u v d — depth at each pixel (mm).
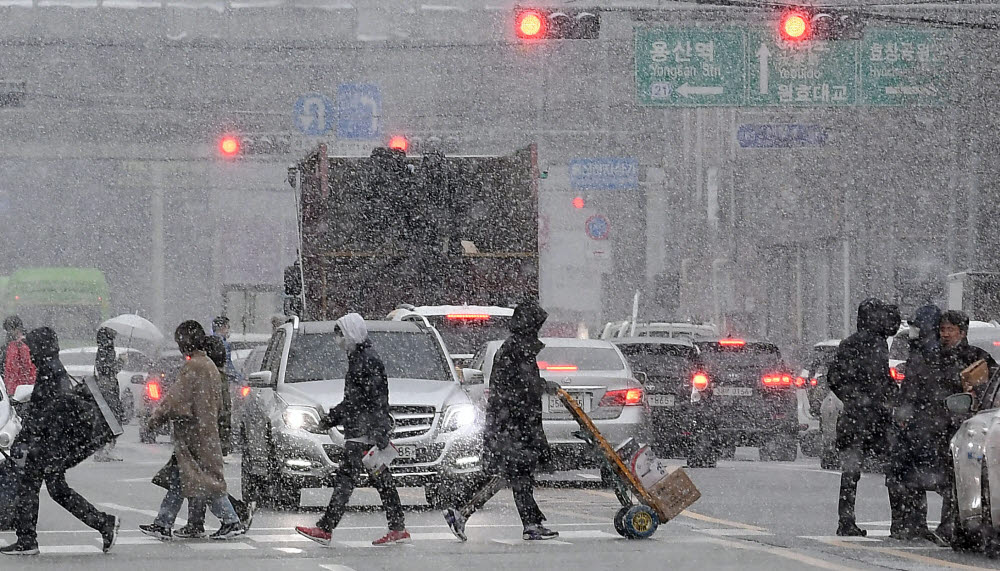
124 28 187500
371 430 36938
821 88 100438
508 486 37719
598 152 193125
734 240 170625
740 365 71062
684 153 187625
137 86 188750
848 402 37844
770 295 167125
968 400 34688
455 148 157875
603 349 59562
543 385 37656
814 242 153125
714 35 100312
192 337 38188
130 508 48938
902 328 67312
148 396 90875
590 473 65562
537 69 193750
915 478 37438
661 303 187625
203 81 190625
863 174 142000
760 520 43281
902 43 100250
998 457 32500
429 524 42812
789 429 70875
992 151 124812
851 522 38406
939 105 100500
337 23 192000
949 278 97812
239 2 190625
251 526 42594
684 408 69438
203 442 37938
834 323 148750
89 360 116812
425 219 71812
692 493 38125
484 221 72125
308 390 47375
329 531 36844
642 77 100438
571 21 70125
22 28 186875
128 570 32281
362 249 71688
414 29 193750
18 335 69188
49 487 35312
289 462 46125
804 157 153500
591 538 38281
